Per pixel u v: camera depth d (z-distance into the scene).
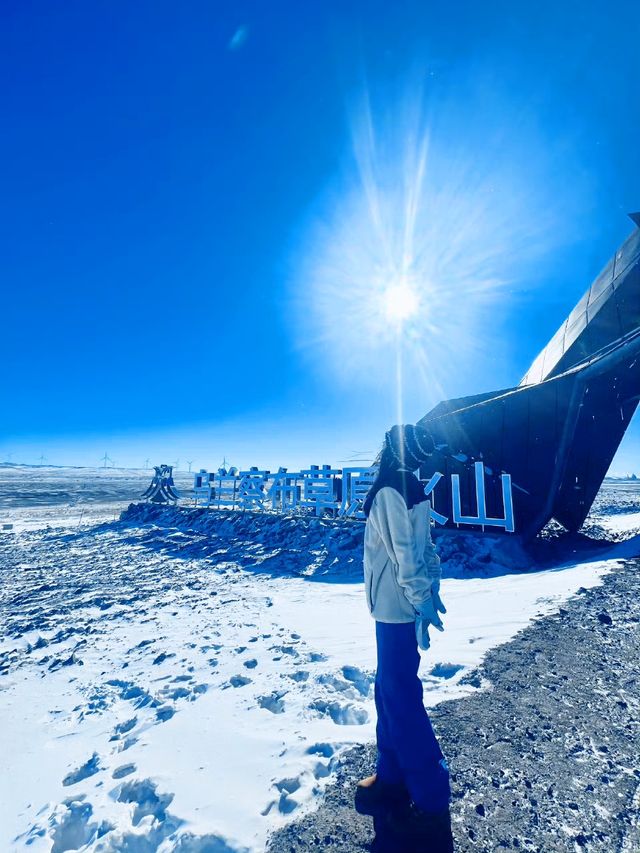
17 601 8.88
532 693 3.13
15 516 31.95
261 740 2.85
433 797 1.78
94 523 24.08
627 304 11.09
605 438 12.30
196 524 17.20
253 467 18.23
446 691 3.26
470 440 11.82
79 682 4.62
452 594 7.05
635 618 4.62
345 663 4.26
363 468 13.36
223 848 1.84
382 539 1.90
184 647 5.36
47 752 3.18
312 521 13.50
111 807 2.32
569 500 12.72
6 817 2.44
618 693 3.09
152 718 3.46
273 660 4.60
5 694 4.43
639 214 10.47
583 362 10.87
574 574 7.11
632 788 2.10
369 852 1.75
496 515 10.97
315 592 8.34
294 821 1.98
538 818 1.91
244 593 8.46
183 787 2.37
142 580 10.20
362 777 2.28
